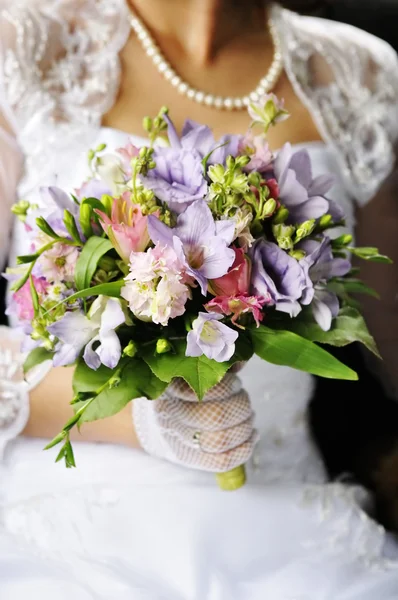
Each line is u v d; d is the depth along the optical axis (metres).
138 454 1.11
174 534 1.00
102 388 0.76
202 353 0.75
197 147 0.85
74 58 1.23
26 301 0.82
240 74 1.33
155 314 0.73
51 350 0.83
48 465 1.11
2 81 1.19
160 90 1.27
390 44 1.74
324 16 1.66
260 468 1.21
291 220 0.87
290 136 1.33
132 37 1.28
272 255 0.80
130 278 0.74
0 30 1.21
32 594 0.92
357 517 1.11
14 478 1.11
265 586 1.00
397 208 1.46
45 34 1.22
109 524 1.01
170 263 0.73
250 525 1.04
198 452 0.95
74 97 1.21
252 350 0.80
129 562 0.98
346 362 1.53
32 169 1.19
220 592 0.96
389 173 1.43
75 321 0.77
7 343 1.14
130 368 0.78
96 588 0.93
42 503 1.03
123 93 1.25
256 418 1.21
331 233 1.28
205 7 1.24
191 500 1.04
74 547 0.99
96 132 1.20
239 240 0.79
